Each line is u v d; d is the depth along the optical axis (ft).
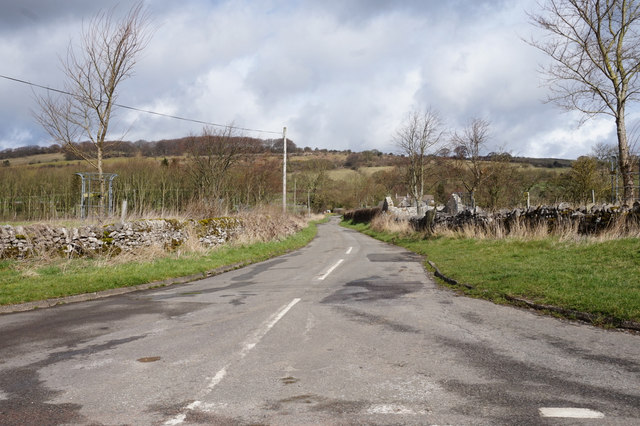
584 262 34.09
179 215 70.13
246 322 22.95
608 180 102.63
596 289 25.62
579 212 47.80
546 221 51.98
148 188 126.82
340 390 13.42
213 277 43.01
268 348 18.13
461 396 12.75
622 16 56.49
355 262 51.88
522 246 46.88
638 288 24.97
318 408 12.11
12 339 20.51
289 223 105.09
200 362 16.46
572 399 12.37
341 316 23.91
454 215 78.95
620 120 57.72
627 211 42.39
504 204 116.37
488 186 121.80
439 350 17.43
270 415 11.73
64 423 11.47
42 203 129.80
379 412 11.76
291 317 23.85
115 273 38.93
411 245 72.18
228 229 70.85
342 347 18.10
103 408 12.39
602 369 14.82
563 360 15.87
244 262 54.65
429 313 24.35
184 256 51.75
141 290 35.58
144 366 16.11
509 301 26.99
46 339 20.40
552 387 13.32
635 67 56.08
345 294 30.86
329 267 47.55
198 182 116.16
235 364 16.12
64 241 44.68
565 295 25.27
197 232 61.93
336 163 384.27
